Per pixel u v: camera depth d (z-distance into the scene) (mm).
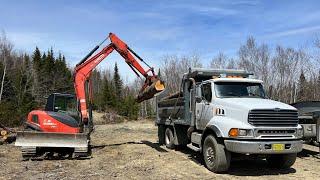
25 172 10414
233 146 9711
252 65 43000
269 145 9609
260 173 10391
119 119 45594
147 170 10656
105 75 95062
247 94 11414
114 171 10547
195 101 12172
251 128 9633
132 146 16078
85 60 14469
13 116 30422
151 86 14328
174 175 10008
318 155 13555
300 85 40500
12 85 46938
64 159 12680
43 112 13211
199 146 11516
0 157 13156
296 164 11836
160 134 16641
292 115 10023
